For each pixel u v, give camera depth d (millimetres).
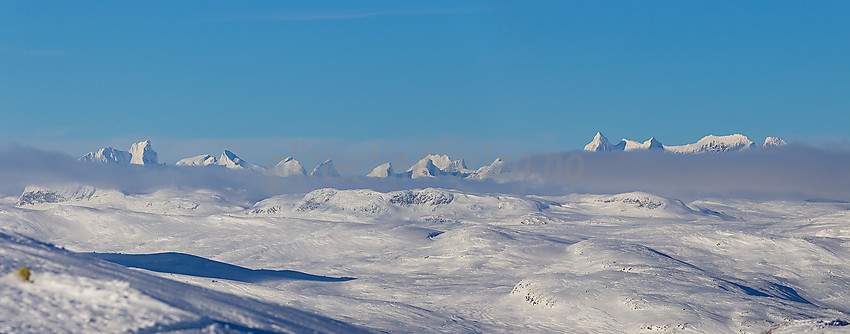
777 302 135250
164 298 48250
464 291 177500
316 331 63000
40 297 39344
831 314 124875
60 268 47656
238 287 120938
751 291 157875
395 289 184125
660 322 119938
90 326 37125
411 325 118688
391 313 126750
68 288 42000
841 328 104812
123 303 42344
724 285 156000
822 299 172875
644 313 127188
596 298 139875
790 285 185750
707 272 194750
